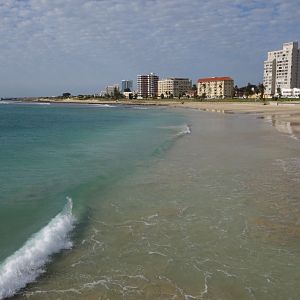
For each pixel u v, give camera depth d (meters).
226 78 190.38
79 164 17.25
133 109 110.69
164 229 9.15
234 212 10.41
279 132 32.31
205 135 30.25
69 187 12.90
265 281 6.67
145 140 27.14
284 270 7.08
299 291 6.36
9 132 34.56
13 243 8.09
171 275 6.89
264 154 19.94
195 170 15.90
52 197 11.63
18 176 14.53
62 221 9.43
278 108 87.12
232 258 7.58
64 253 7.70
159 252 7.86
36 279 6.63
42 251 7.68
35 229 8.91
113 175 14.91
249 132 32.59
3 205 10.70
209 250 7.96
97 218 9.91
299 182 13.66
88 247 8.04
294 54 172.50
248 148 22.27
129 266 7.23
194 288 6.43
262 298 6.15
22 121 53.19
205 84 198.88
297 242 8.38
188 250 7.96
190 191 12.57
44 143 25.44
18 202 11.03
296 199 11.59
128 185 13.37
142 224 9.49
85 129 38.06
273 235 8.77
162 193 12.34
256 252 7.86
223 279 6.73
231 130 34.81
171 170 15.93
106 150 21.86
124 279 6.73
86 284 6.53
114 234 8.81
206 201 11.44
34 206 10.68
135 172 15.52
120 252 7.84
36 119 58.75
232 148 22.34
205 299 6.10
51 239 8.29
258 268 7.16
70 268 7.08
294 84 175.38
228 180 14.07
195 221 9.71
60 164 17.22
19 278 6.59
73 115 73.62
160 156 19.59
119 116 67.62
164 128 38.38
